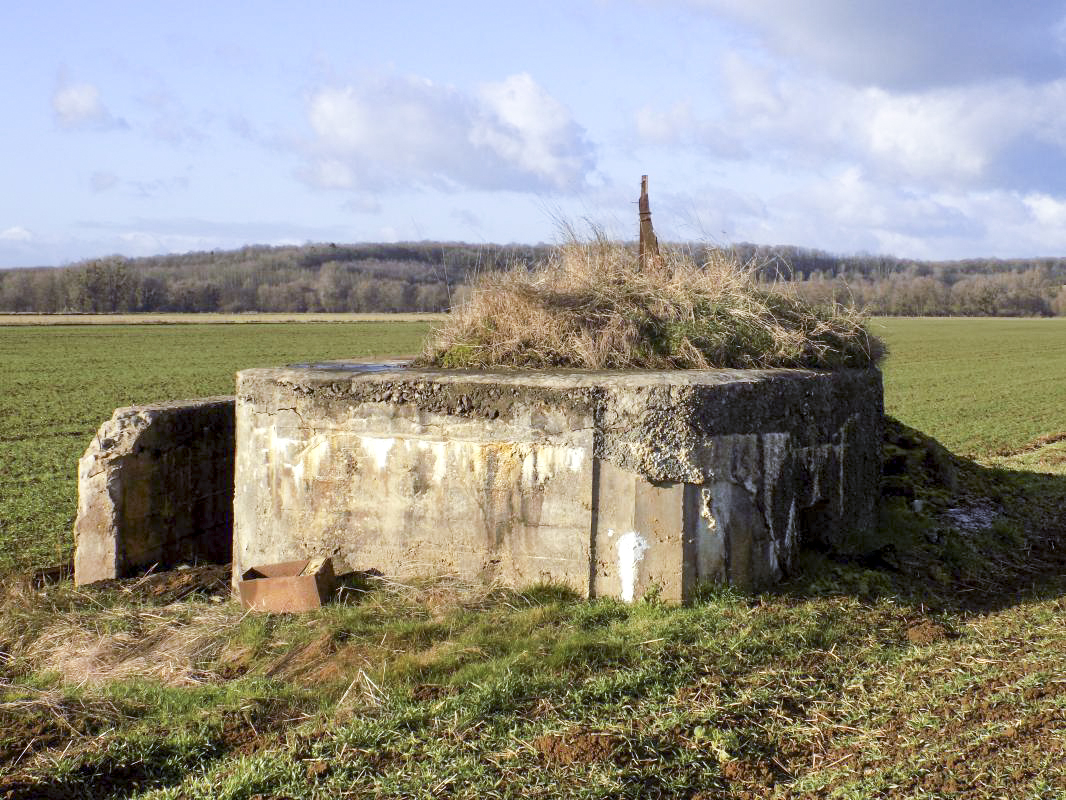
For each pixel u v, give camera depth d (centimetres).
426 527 669
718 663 531
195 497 868
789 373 708
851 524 780
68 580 802
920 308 10881
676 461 612
